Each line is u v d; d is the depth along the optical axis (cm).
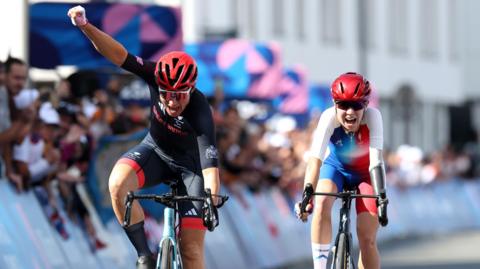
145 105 3122
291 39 6744
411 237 4959
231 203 3069
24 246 2080
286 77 4519
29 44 2694
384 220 1798
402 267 3319
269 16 6406
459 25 9606
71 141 2362
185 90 1658
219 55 3847
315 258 1900
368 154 1927
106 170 2477
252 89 3850
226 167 3178
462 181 6038
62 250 2242
